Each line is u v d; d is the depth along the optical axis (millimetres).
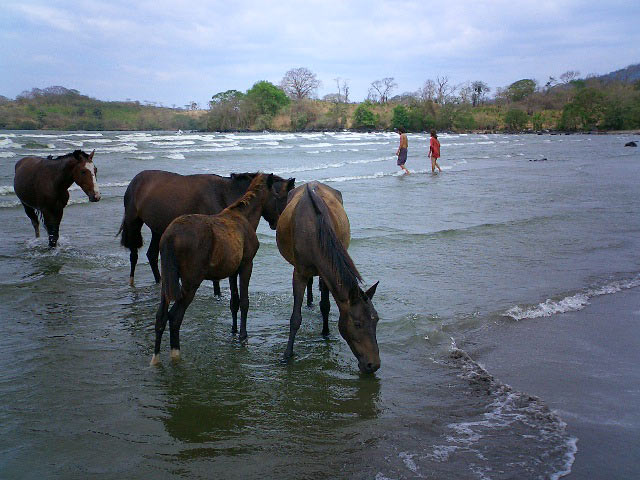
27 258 8969
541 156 35188
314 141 54188
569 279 7973
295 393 4547
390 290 7414
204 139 50938
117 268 8586
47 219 9594
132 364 5078
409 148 43406
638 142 55625
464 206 14812
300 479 3299
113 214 13211
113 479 3268
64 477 3279
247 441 3754
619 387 4652
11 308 6520
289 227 5484
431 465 3455
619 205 15047
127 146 35938
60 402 4270
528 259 9164
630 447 3676
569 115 93250
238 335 5941
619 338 5820
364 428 3955
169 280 4879
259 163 25594
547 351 5469
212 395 4480
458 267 8656
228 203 7316
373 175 21844
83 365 5004
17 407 4156
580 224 12273
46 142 37219
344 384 4738
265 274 8414
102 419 4023
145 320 6305
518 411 4227
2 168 21062
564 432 3877
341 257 4812
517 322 6312
